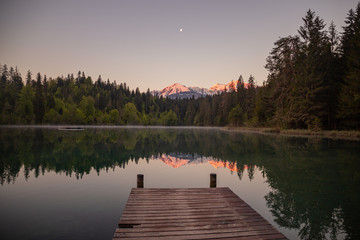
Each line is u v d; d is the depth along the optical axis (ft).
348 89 119.75
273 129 180.24
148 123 514.27
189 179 46.26
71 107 381.19
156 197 29.30
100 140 125.08
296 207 30.60
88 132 200.34
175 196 29.81
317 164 57.88
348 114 121.49
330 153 73.15
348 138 114.42
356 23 126.31
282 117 162.40
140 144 110.73
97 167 57.11
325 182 42.34
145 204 26.68
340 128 136.46
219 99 463.83
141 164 61.87
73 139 126.72
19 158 66.59
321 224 25.64
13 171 51.13
